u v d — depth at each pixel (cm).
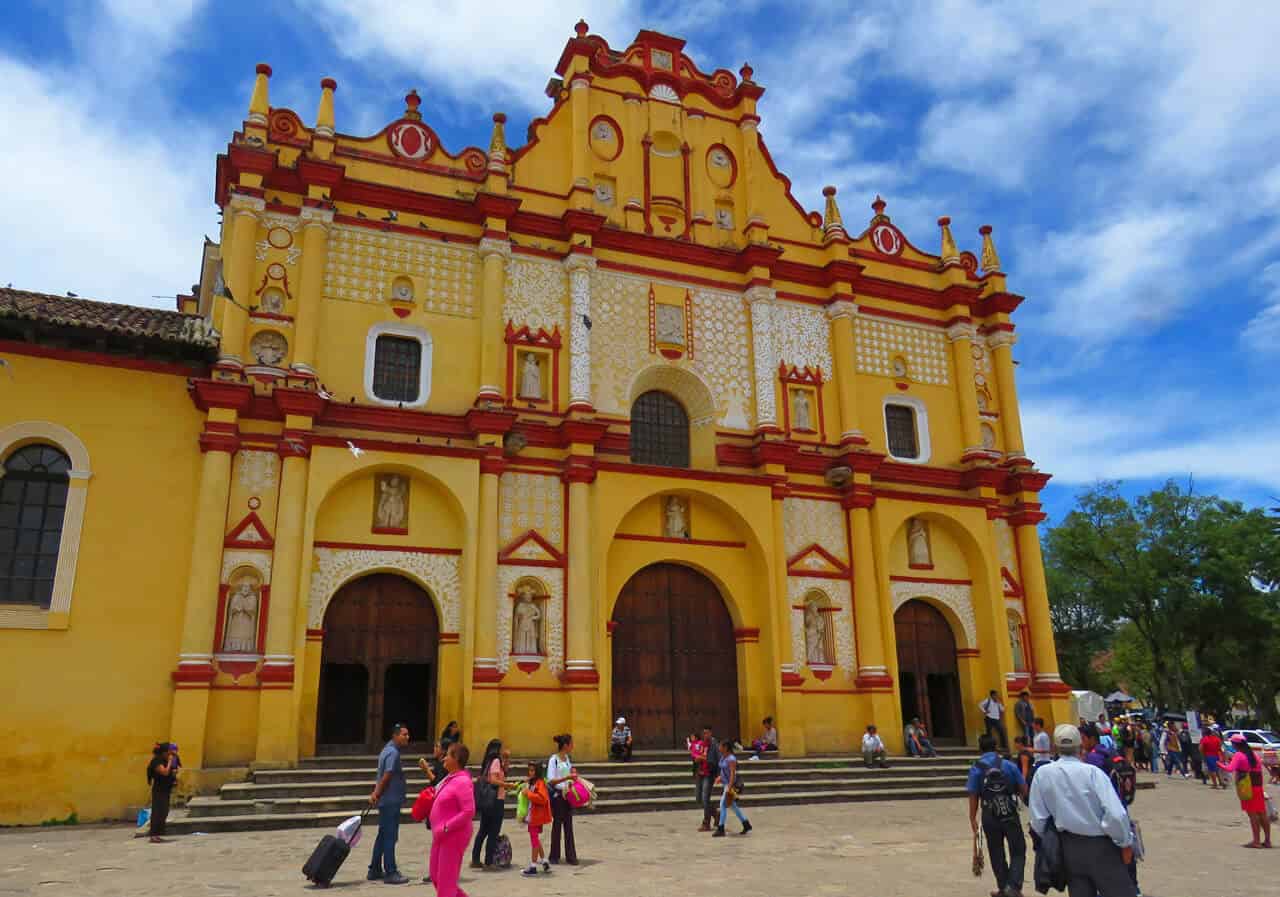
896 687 2455
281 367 2131
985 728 2552
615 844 1432
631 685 2309
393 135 2408
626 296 2527
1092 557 4900
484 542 2139
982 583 2678
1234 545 4609
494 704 2056
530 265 2434
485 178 2434
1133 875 806
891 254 2927
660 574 2420
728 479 2405
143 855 1320
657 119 2731
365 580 2122
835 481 2573
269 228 2206
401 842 1464
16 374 1908
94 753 1791
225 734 1877
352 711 2431
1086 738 1375
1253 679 4869
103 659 1836
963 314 2898
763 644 2394
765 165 2842
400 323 2273
